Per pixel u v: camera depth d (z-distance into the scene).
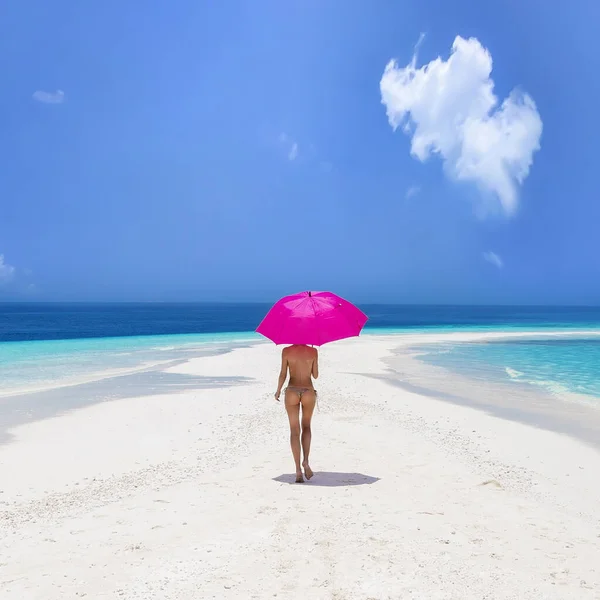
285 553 5.05
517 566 4.82
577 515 6.48
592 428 11.65
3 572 4.81
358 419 11.94
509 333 50.25
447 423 11.70
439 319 108.25
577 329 59.28
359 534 5.49
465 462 8.65
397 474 7.87
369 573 4.64
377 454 9.05
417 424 11.52
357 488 7.15
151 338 43.03
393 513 6.14
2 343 36.94
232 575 4.62
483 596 4.26
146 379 18.92
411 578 4.55
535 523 5.93
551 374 21.11
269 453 9.20
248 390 16.19
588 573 4.71
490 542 5.36
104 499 6.98
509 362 25.34
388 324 79.69
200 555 5.05
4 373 20.89
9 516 6.38
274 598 4.22
